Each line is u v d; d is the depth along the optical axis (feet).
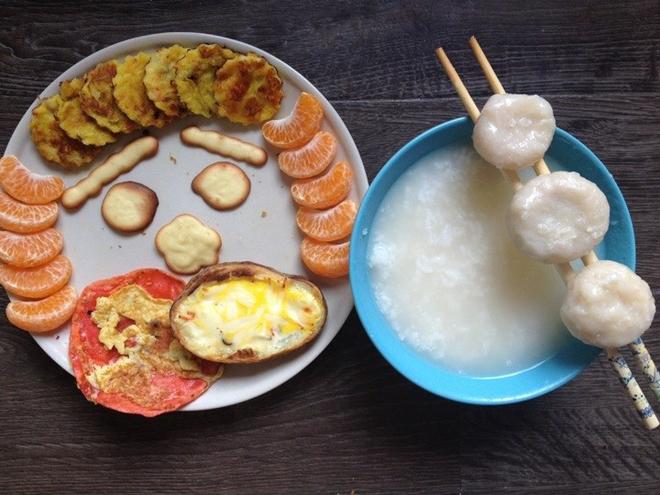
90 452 1.34
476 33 1.30
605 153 1.31
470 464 1.34
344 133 1.24
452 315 1.16
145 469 1.34
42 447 1.33
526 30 1.30
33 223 1.24
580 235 1.03
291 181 1.28
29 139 1.25
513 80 1.30
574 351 1.15
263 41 1.29
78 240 1.28
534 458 1.34
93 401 1.26
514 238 1.06
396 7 1.29
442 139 1.13
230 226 1.29
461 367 1.17
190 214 1.28
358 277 1.12
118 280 1.27
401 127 1.30
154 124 1.25
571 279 1.06
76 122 1.24
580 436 1.34
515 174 1.08
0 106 1.29
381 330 1.14
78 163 1.26
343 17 1.29
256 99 1.24
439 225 1.16
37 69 1.29
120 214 1.27
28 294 1.25
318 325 1.24
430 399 1.34
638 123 1.31
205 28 1.29
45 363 1.32
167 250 1.27
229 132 1.28
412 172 1.15
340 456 1.34
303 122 1.24
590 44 1.31
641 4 1.30
